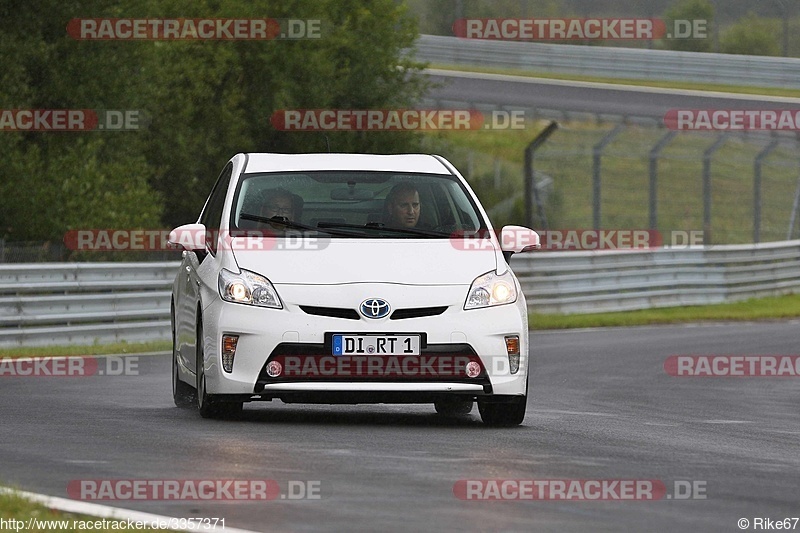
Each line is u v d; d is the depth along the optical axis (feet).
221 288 97.19
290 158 109.70
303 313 95.20
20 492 63.72
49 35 318.24
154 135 368.68
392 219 103.14
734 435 101.24
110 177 313.12
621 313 287.89
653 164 334.65
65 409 108.47
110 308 202.80
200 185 384.88
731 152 520.42
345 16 425.69
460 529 58.95
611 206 489.67
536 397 132.77
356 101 422.00
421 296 96.22
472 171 517.55
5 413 104.42
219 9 389.39
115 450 81.41
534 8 634.43
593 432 98.58
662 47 641.40
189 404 112.88
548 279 276.00
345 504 64.34
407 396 95.35
